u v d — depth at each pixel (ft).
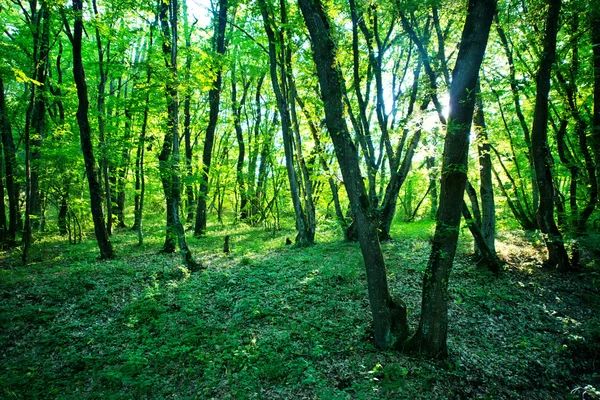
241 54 61.93
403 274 31.63
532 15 32.71
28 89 42.63
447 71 32.42
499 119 49.21
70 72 62.75
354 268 32.01
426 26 37.24
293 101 45.93
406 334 19.89
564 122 36.73
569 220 37.11
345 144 18.72
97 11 43.62
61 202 48.91
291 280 29.81
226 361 19.34
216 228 67.72
